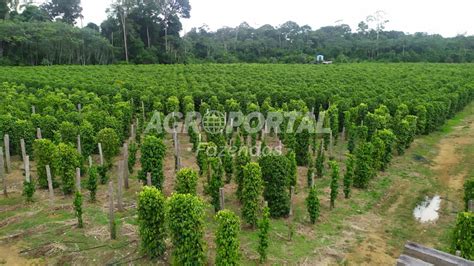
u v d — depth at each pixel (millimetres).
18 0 95312
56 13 109812
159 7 98062
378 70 66562
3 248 14070
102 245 14195
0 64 71750
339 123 31344
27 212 16844
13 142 23688
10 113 25531
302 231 15797
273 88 40188
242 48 112188
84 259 13391
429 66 76562
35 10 95500
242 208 16375
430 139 31125
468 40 112438
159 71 60656
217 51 107188
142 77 51062
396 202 19250
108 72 56969
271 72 60938
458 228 12852
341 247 14797
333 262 13836
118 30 93625
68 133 22797
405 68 70812
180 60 92562
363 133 25359
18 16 91188
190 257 12383
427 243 15430
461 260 9289
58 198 18406
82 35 82188
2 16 87188
